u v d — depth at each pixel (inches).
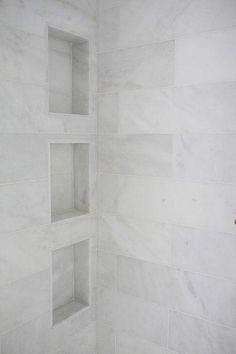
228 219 57.9
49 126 61.3
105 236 73.7
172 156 62.9
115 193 71.1
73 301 75.7
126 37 66.4
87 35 68.0
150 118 64.9
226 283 59.3
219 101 57.0
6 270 55.5
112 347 75.3
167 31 61.3
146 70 64.4
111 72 69.1
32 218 59.2
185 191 62.0
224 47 55.8
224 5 55.1
